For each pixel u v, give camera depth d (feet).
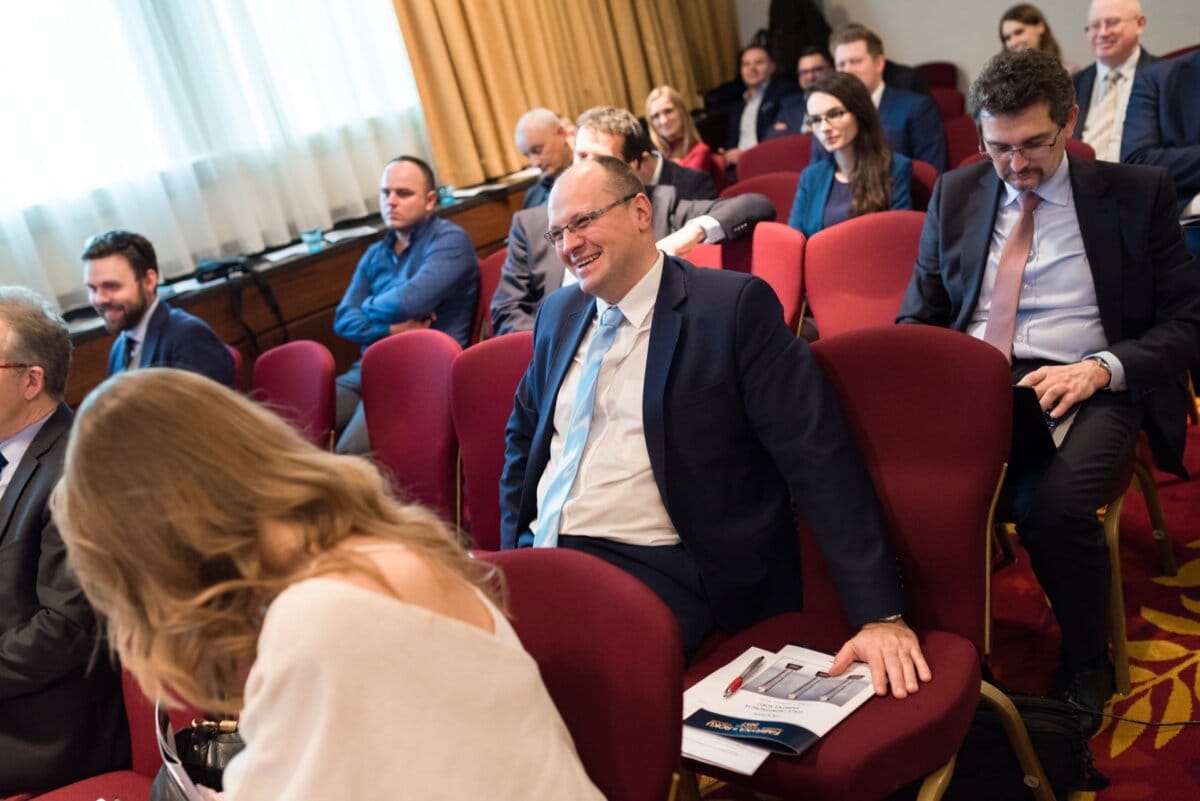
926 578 5.87
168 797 4.42
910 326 5.94
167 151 13.76
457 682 3.36
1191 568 8.42
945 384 5.80
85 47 12.98
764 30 22.43
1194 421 10.11
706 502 6.03
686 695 5.33
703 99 22.53
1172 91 11.12
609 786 4.38
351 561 3.39
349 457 3.72
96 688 6.16
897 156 11.94
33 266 12.53
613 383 6.35
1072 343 7.46
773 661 5.54
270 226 14.75
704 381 6.06
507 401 7.99
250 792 3.28
